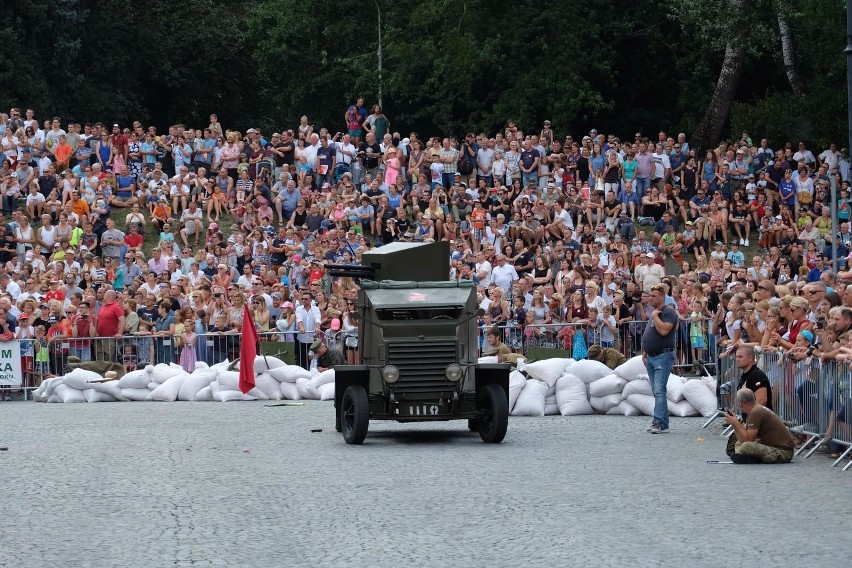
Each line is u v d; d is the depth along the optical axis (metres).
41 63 47.66
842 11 42.38
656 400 16.70
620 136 50.84
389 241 32.66
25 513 10.60
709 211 34.19
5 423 18.23
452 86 49.03
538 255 29.73
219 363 23.72
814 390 14.24
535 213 32.22
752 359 14.61
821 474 12.68
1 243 31.69
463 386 15.81
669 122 50.75
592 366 19.53
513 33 47.03
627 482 12.17
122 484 12.16
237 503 11.04
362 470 13.11
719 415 18.31
